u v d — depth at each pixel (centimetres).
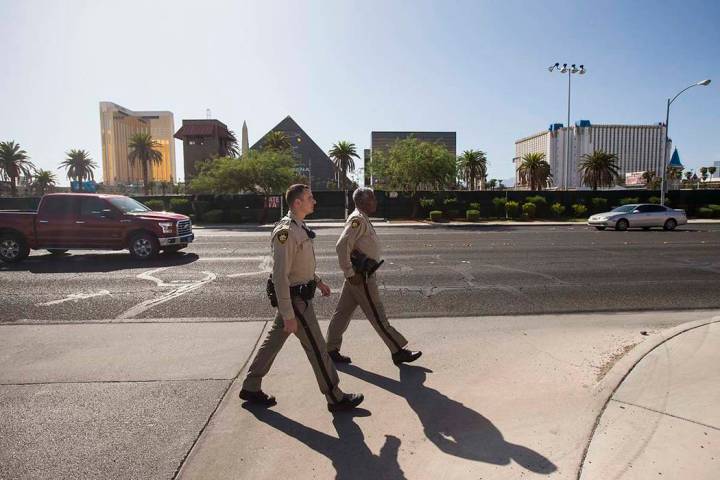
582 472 272
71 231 1226
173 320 626
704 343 464
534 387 394
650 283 884
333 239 1817
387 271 1021
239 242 1722
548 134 16838
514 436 316
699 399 348
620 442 299
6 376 435
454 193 3572
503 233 2170
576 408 351
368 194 447
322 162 10050
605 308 691
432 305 711
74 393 398
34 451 309
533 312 667
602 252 1373
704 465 271
